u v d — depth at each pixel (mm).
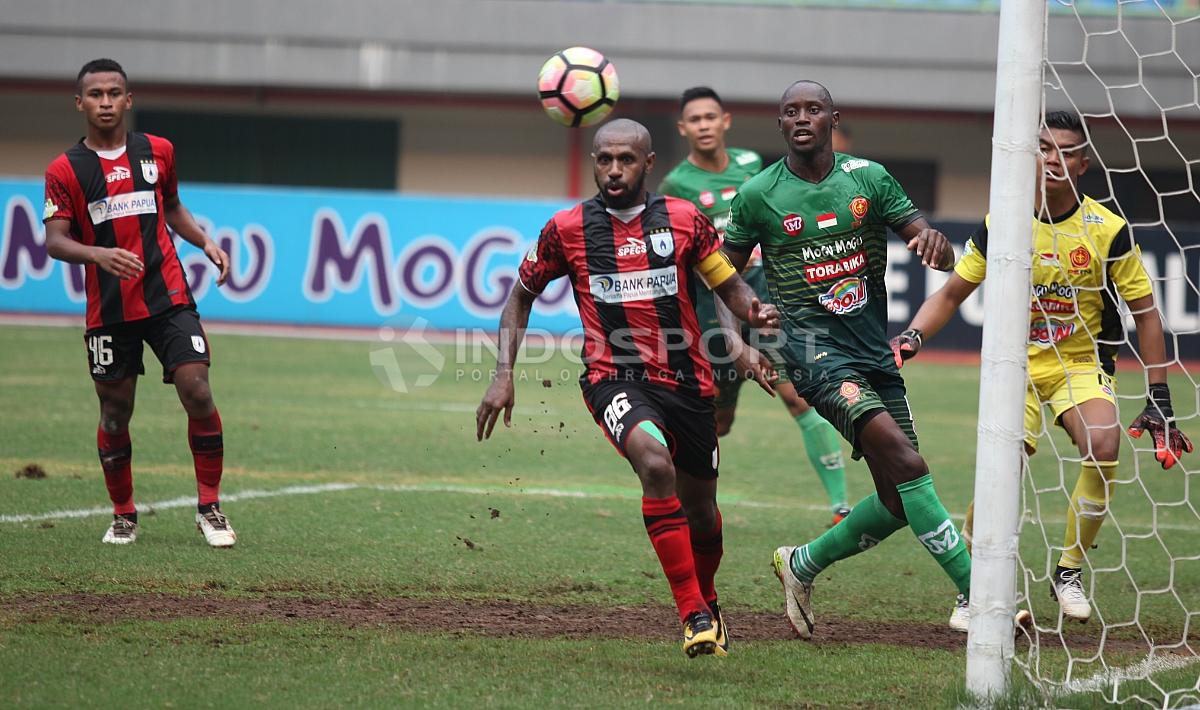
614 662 16703
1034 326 20562
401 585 20625
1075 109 19797
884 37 84375
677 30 84562
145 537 23156
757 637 18703
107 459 22562
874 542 18625
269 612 18594
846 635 18891
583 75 23031
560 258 17484
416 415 41281
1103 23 80438
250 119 91250
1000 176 14852
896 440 17891
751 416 45875
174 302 22500
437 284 63844
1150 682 15969
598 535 25234
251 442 34750
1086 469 19875
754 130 89062
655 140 88062
